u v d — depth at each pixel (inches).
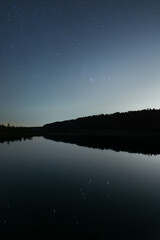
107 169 697.6
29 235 285.3
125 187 492.7
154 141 1787.6
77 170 685.3
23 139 2262.6
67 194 442.9
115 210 361.7
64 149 1280.8
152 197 422.6
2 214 345.4
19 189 477.7
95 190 469.1
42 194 442.6
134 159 891.4
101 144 1609.3
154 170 677.9
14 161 864.3
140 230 295.1
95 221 319.9
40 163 815.7
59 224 312.0
